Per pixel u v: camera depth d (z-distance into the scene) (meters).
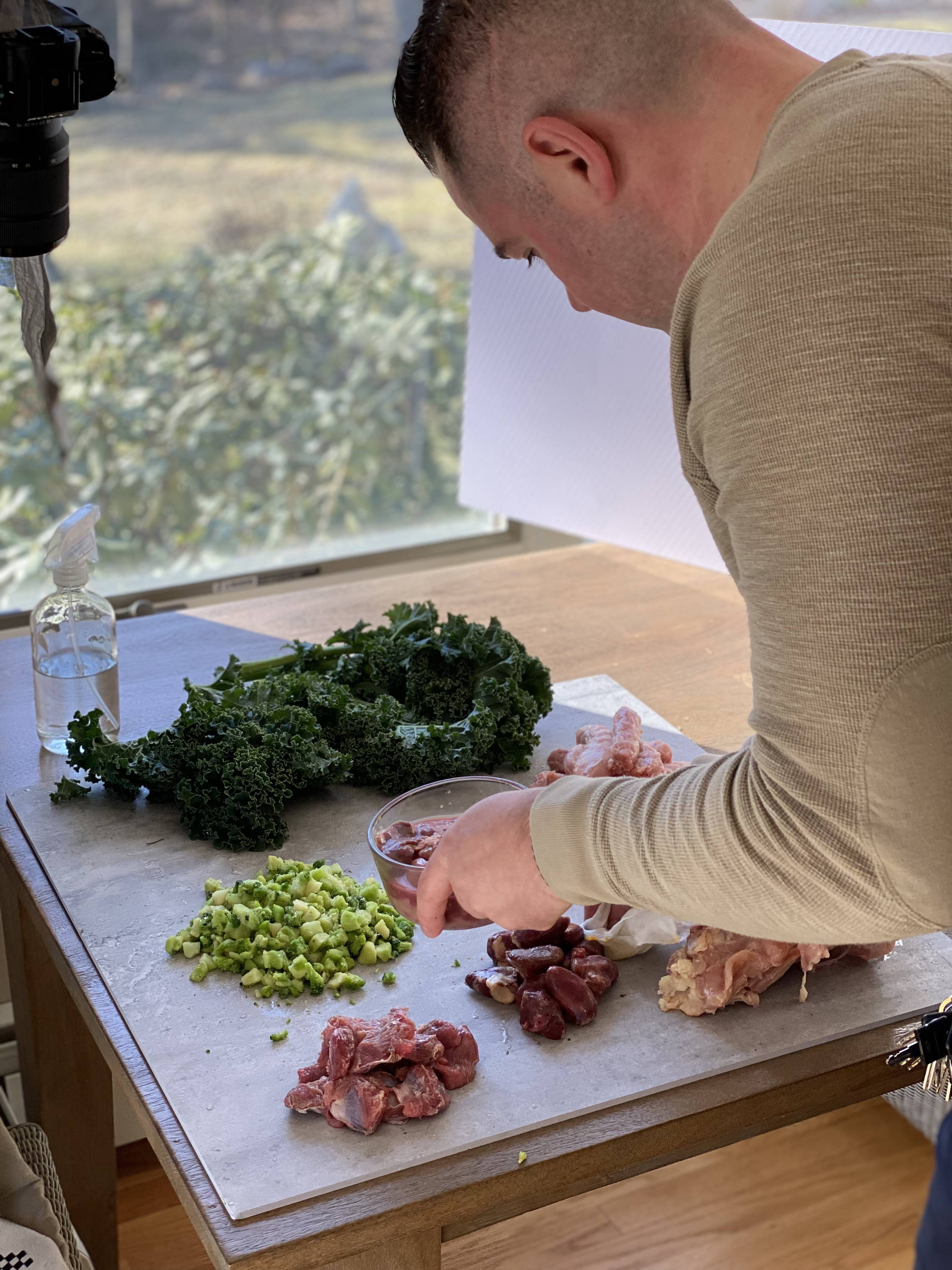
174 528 2.41
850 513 0.72
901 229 0.71
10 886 1.33
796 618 0.75
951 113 0.73
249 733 1.30
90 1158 1.57
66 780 1.33
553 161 0.88
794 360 0.73
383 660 1.47
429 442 2.66
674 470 1.90
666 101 0.85
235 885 1.18
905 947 1.14
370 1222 0.86
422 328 2.63
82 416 2.30
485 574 1.94
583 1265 1.83
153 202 2.29
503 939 1.11
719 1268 1.83
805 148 0.75
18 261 1.23
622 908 1.12
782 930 0.82
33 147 1.14
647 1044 1.01
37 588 2.19
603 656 1.68
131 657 1.65
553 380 1.96
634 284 0.95
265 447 2.52
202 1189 0.87
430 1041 0.95
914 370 0.71
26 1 1.13
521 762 1.39
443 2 0.89
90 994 1.06
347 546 2.53
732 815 0.82
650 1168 0.96
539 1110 0.94
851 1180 2.00
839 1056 1.01
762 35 0.86
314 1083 0.94
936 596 0.72
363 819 1.32
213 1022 1.03
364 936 1.12
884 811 0.75
